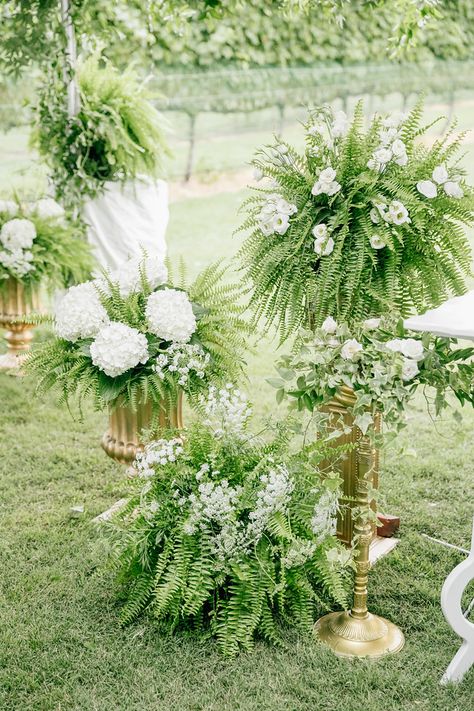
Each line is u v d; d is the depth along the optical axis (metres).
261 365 5.70
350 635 2.80
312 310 3.14
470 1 12.22
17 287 5.41
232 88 10.13
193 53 9.55
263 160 3.14
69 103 5.28
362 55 11.17
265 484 2.90
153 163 5.62
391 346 2.50
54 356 3.47
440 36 12.08
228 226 9.38
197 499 2.90
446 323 2.49
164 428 3.31
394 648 2.78
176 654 2.76
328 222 2.97
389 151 2.89
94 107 5.34
